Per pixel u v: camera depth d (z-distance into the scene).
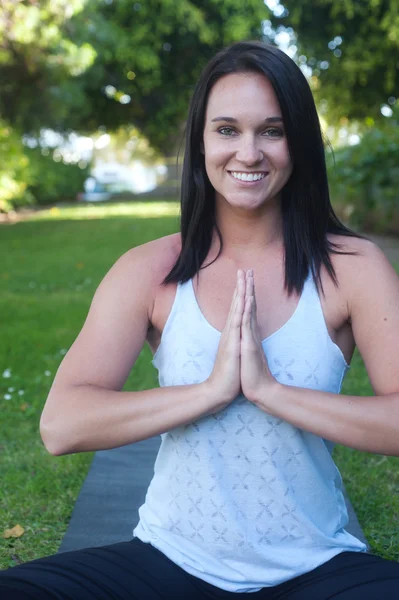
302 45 24.31
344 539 1.73
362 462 3.80
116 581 1.56
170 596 1.61
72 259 11.34
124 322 1.75
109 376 1.73
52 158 25.97
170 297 1.76
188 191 1.80
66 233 15.20
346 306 1.73
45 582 1.49
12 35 13.27
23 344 6.10
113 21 25.08
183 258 1.77
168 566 1.65
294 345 1.69
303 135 1.71
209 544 1.66
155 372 5.39
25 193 20.97
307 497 1.69
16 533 3.06
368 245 1.78
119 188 42.75
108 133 32.25
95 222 17.59
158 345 1.82
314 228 1.77
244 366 1.60
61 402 1.68
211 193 1.79
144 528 1.75
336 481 1.82
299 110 1.70
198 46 26.66
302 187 1.76
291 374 1.67
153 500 1.75
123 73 27.06
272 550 1.66
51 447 1.68
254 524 1.66
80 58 15.25
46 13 13.06
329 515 1.72
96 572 1.56
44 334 6.43
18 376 5.22
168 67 27.70
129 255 1.81
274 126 1.70
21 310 7.50
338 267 1.74
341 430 1.60
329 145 1.96
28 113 17.89
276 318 1.71
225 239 1.79
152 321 1.78
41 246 13.12
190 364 1.70
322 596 1.56
